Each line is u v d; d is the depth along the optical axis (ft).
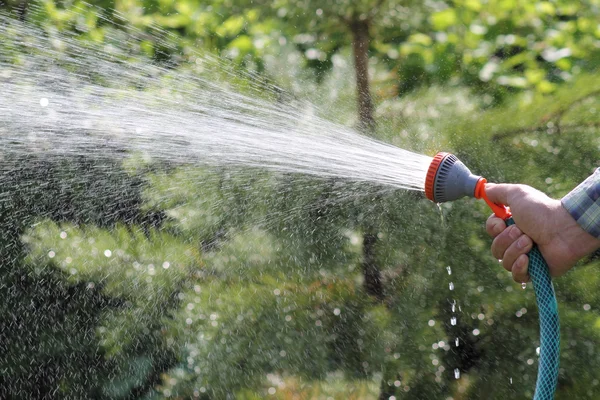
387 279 8.81
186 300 8.81
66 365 9.05
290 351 8.68
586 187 6.44
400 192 8.90
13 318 9.07
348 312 8.73
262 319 8.73
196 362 8.77
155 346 8.97
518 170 8.84
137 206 9.11
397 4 9.04
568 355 8.48
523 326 8.66
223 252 8.85
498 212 6.64
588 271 8.66
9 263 9.10
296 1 9.11
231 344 8.72
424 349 8.60
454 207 8.80
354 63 9.09
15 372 9.02
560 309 8.57
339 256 8.84
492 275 8.68
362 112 8.95
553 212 6.48
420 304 8.70
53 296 9.11
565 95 9.05
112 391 8.98
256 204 8.91
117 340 8.89
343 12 9.02
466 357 8.68
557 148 8.90
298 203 8.93
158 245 8.86
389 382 8.61
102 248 8.79
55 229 8.86
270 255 8.84
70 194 9.11
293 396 8.57
